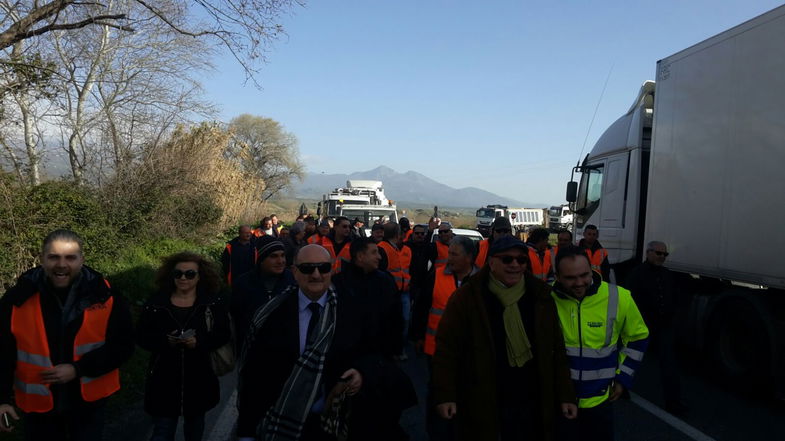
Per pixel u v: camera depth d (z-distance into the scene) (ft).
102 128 45.93
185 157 55.83
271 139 221.25
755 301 21.09
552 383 10.84
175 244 49.52
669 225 25.79
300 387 9.87
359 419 10.21
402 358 27.30
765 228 20.30
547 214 184.85
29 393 10.51
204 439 16.88
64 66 42.91
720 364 22.90
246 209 81.87
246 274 15.01
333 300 10.36
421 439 17.02
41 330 10.52
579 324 11.25
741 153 21.49
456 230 49.37
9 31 27.35
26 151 32.17
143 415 18.58
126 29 30.68
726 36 22.35
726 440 16.92
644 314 19.66
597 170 34.42
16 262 26.53
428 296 16.67
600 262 28.58
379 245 29.35
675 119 25.57
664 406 20.07
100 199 40.98
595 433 11.21
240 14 31.42
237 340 14.42
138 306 33.27
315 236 35.86
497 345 10.96
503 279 11.03
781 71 19.71
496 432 10.73
